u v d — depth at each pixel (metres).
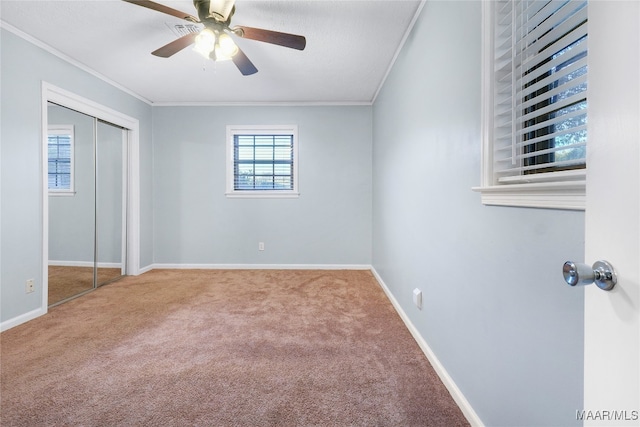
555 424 0.75
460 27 1.27
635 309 0.42
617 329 0.45
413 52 1.95
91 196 2.98
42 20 2.03
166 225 3.87
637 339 0.42
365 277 3.48
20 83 2.15
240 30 1.77
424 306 1.73
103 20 2.04
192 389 1.40
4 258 2.04
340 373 1.52
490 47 1.03
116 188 3.34
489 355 1.05
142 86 3.27
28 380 1.45
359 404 1.29
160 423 1.18
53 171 2.55
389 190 2.73
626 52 0.43
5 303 2.05
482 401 1.10
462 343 1.26
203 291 2.92
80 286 2.86
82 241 2.88
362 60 2.58
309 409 1.26
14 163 2.11
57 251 2.60
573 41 0.72
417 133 1.86
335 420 1.20
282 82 3.12
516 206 0.90
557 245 0.74
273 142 3.91
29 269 2.21
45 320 2.20
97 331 2.01
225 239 3.89
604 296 0.47
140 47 2.41
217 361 1.64
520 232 0.88
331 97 3.63
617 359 0.45
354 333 1.99
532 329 0.83
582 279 0.46
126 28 2.13
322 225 3.89
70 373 1.52
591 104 0.50
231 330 2.04
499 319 0.99
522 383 0.88
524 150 0.98
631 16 0.42
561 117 0.74
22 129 2.16
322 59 2.56
